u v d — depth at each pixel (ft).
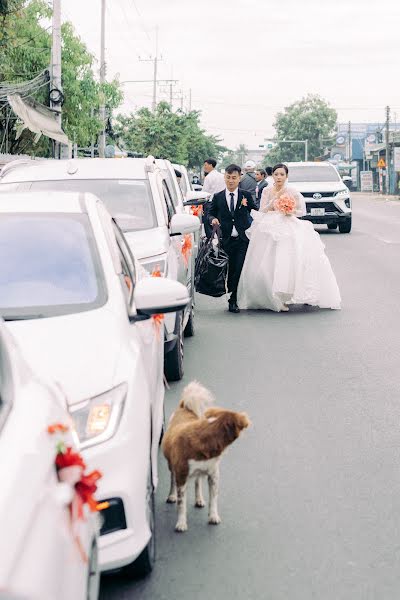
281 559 17.12
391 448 23.57
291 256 45.32
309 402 28.12
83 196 21.67
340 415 26.66
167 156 208.33
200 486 19.65
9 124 96.37
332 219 97.91
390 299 49.88
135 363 16.20
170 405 27.61
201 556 17.28
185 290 18.29
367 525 18.65
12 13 85.35
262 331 40.50
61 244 19.34
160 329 22.07
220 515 19.25
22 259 18.89
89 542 10.72
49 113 89.30
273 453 23.18
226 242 45.39
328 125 564.30
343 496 20.24
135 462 14.70
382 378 31.27
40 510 8.79
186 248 36.65
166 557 17.26
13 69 100.01
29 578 7.83
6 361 10.96
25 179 33.99
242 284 46.06
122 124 209.87
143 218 31.91
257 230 45.55
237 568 16.76
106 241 19.70
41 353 15.76
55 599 8.30
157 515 19.33
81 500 10.19
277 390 29.63
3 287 18.16
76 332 16.58
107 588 16.01
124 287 18.86
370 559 17.08
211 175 70.08
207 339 38.68
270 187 46.68
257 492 20.52
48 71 94.48
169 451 18.56
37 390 11.13
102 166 35.06
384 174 323.16
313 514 19.24
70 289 18.17
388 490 20.58
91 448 14.23
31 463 9.18
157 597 15.66
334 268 65.00
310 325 41.88
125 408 15.01
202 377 31.45
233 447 23.66
